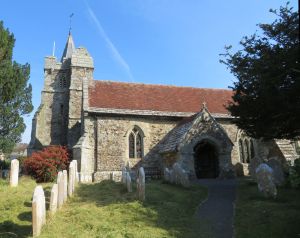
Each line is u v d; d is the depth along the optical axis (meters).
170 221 9.32
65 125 34.25
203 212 10.54
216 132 20.38
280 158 20.12
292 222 8.45
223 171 19.92
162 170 21.86
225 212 10.38
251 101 12.41
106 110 22.28
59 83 35.38
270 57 10.90
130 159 22.36
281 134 13.02
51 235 7.96
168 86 27.67
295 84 10.66
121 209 10.39
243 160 24.27
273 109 11.70
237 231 8.43
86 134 21.66
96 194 13.45
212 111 25.22
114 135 22.28
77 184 16.09
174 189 14.23
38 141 30.67
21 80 25.19
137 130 23.08
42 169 18.06
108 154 21.84
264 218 9.07
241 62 12.27
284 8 11.23
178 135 20.88
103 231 8.27
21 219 9.70
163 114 23.45
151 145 22.97
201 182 17.81
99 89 24.80
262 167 11.85
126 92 25.31
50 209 9.82
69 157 21.83
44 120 33.72
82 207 10.66
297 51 10.07
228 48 16.73
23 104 25.59
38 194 8.50
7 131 24.64
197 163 22.36
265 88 11.12
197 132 19.95
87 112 21.97
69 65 35.66
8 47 25.23
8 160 33.09
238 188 14.60
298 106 10.62
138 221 9.24
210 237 8.09
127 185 13.85
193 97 26.89
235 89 13.01
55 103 34.72
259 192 12.28
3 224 9.21
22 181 16.50
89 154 21.34
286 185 13.86
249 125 13.54
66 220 9.25
